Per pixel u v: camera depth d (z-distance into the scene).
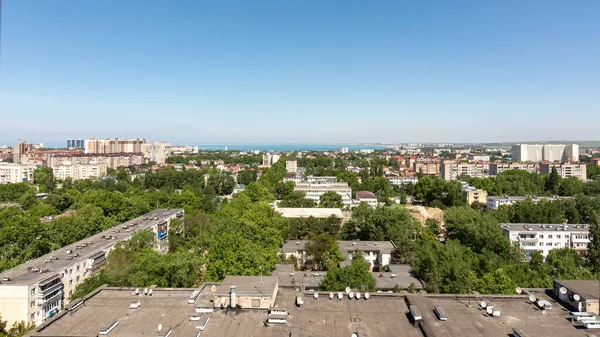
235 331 48.28
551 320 51.00
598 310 52.22
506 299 58.09
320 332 48.44
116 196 167.12
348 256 121.44
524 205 166.50
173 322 51.59
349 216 194.00
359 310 55.19
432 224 158.00
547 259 106.00
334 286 82.44
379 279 97.69
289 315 53.31
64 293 88.81
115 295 61.28
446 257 92.25
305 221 152.00
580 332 47.56
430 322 50.00
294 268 111.94
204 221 162.00
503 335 46.72
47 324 50.91
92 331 49.28
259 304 55.47
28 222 117.94
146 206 176.00
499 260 101.50
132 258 97.31
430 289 84.50
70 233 124.88
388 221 145.62
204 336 46.94
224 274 84.12
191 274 85.31
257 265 86.81
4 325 73.50
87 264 97.88
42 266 89.88
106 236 116.88
